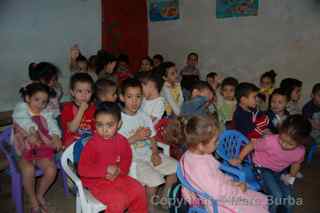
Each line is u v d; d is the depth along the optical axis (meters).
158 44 5.54
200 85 2.71
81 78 2.33
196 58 4.88
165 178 2.22
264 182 1.98
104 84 2.45
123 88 2.18
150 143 2.28
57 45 3.99
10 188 2.64
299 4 4.23
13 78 3.58
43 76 2.67
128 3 5.03
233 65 4.90
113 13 4.75
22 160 2.17
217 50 4.99
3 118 3.27
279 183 2.00
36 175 2.20
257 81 4.73
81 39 4.28
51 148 2.26
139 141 2.22
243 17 4.66
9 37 3.50
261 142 2.03
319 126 3.28
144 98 2.60
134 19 5.21
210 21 4.96
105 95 2.43
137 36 5.31
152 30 5.54
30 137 2.17
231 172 1.84
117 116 1.86
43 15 3.79
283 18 4.37
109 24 4.69
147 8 5.51
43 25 3.81
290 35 4.37
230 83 3.22
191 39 5.20
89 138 2.00
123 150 1.94
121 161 1.95
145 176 2.07
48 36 3.88
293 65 4.42
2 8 3.41
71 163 1.99
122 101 2.26
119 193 1.78
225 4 4.77
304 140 1.86
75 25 4.18
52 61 3.95
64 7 4.02
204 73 5.20
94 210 1.76
